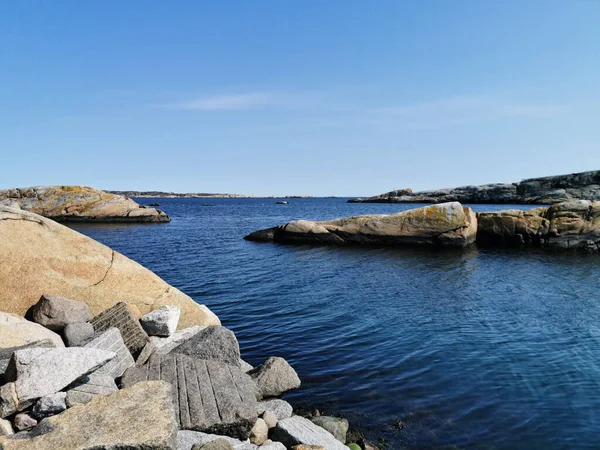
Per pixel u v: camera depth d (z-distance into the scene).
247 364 10.84
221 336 9.78
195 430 6.54
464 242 35.91
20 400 6.19
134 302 11.03
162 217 72.12
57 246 10.66
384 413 9.04
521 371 11.04
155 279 11.73
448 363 11.59
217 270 26.56
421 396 9.75
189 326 11.73
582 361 11.66
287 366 10.16
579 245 34.81
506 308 17.42
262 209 132.12
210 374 8.09
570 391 9.94
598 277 24.16
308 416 8.86
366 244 38.59
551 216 35.62
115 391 6.59
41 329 8.41
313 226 40.22
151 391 6.57
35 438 5.38
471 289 21.19
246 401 7.30
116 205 69.62
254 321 15.61
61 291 10.23
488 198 111.62
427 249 35.91
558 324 15.11
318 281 23.12
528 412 9.03
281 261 30.22
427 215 36.59
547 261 30.02
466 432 8.32
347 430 8.39
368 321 15.53
